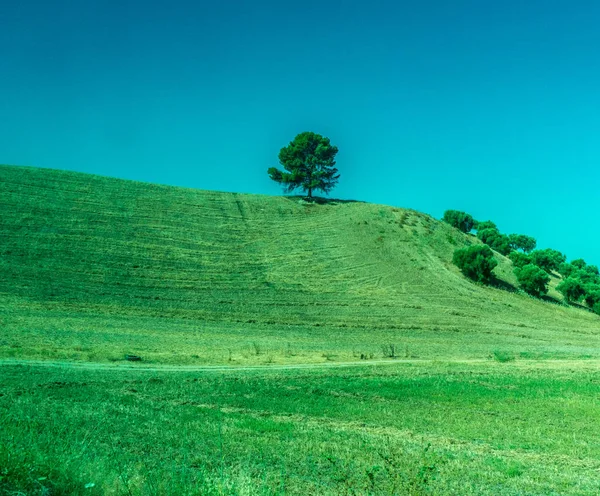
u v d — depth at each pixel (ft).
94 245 253.24
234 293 233.96
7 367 97.35
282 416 71.10
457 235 353.51
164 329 179.32
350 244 308.40
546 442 61.00
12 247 233.76
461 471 45.24
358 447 52.34
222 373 107.76
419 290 264.52
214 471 39.58
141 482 33.30
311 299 239.30
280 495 35.60
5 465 30.66
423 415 75.00
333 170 387.75
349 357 149.28
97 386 85.71
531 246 483.10
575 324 255.09
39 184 314.14
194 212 325.42
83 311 188.44
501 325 234.79
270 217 339.98
